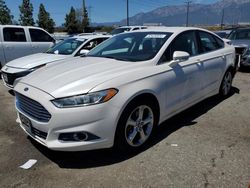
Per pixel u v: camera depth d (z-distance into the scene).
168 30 4.46
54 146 3.05
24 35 9.69
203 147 3.64
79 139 3.07
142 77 3.48
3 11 36.03
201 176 2.99
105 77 3.26
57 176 3.04
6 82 6.69
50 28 54.88
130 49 4.25
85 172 3.11
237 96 6.03
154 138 3.92
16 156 3.47
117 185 2.87
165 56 3.98
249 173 3.04
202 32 5.02
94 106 2.99
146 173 3.07
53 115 2.99
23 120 3.50
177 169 3.13
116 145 3.30
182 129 4.23
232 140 3.84
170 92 3.90
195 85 4.48
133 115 3.43
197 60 4.52
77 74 3.40
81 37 7.73
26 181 2.96
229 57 5.59
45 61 6.65
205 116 4.79
